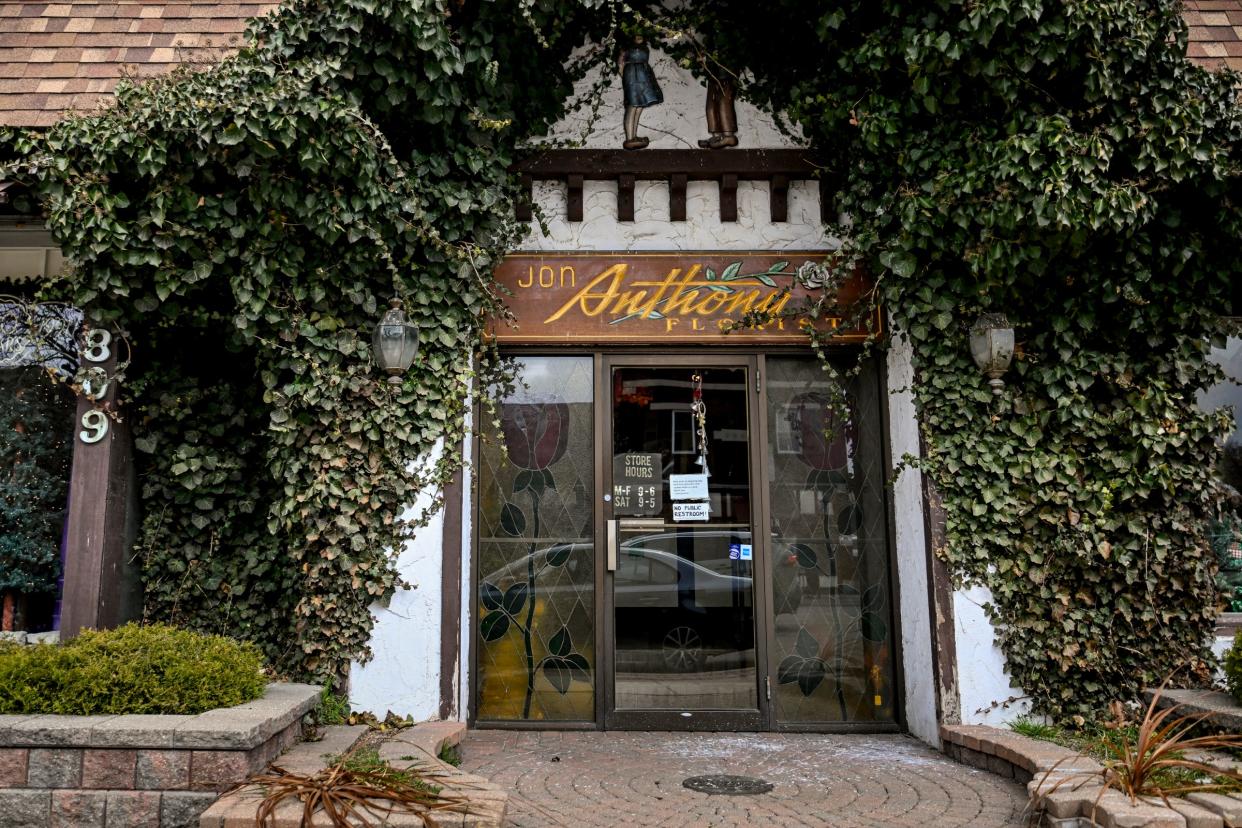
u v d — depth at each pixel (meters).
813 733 5.31
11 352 5.55
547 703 5.39
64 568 4.89
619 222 5.63
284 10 4.59
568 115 5.66
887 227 5.22
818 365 5.69
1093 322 5.02
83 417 4.86
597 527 5.49
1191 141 4.66
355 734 4.34
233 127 4.39
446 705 4.85
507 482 5.58
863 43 5.04
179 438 5.26
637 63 5.63
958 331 5.11
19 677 3.69
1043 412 5.04
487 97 5.16
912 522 5.25
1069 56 4.58
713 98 5.66
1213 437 5.07
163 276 4.72
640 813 3.79
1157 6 4.64
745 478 5.61
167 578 5.18
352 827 3.11
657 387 5.66
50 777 3.48
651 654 5.43
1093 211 4.55
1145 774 3.51
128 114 4.54
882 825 3.64
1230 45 5.52
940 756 4.75
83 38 5.42
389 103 4.80
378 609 4.88
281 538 5.23
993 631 4.93
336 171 4.65
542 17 5.26
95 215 4.52
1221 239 4.96
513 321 5.41
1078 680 4.87
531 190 5.62
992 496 4.98
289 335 4.84
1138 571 4.94
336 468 4.88
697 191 5.67
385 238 4.93
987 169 4.71
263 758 3.70
